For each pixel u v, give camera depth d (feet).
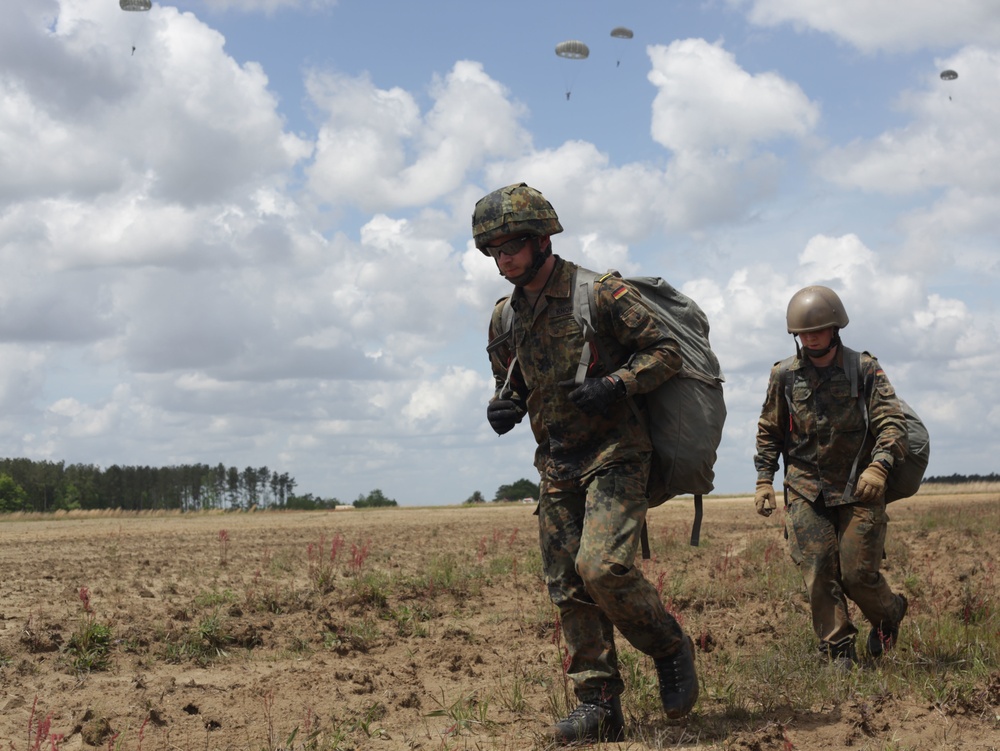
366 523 77.77
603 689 14.71
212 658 21.33
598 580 13.75
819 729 15.26
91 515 118.11
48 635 21.91
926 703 16.61
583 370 14.01
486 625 25.17
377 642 23.24
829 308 19.70
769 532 53.06
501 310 15.28
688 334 14.52
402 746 14.96
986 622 23.43
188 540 54.13
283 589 30.35
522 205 13.96
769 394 21.06
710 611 26.73
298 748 14.88
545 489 14.98
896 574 33.37
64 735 15.34
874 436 19.89
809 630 22.75
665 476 14.53
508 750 14.40
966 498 129.18
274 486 450.71
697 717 15.83
